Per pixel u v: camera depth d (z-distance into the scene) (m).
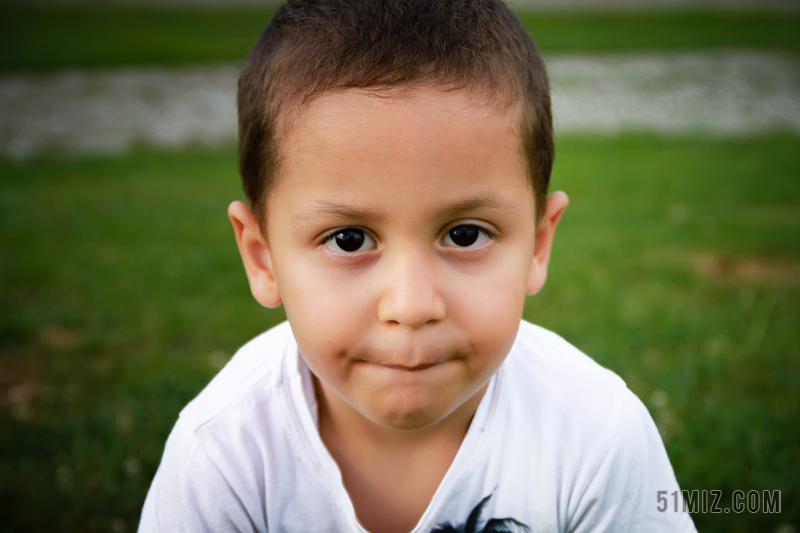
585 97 14.12
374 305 1.27
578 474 1.57
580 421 1.59
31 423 3.04
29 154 9.63
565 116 12.52
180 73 16.86
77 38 21.11
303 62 1.31
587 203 6.65
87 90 14.81
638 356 3.51
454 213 1.24
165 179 7.98
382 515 1.63
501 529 1.61
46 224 6.09
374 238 1.28
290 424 1.57
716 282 4.61
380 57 1.27
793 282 4.66
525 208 1.37
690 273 4.72
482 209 1.26
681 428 2.85
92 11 26.59
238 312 4.20
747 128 11.29
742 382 3.29
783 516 2.41
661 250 5.29
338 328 1.29
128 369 3.50
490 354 1.33
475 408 1.57
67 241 5.61
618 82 15.62
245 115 1.51
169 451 1.60
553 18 25.52
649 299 4.28
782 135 10.48
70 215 6.38
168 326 4.00
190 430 1.58
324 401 1.62
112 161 9.04
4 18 24.14
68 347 3.76
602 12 27.47
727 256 5.21
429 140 1.21
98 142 10.60
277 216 1.38
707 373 3.34
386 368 1.28
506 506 1.59
